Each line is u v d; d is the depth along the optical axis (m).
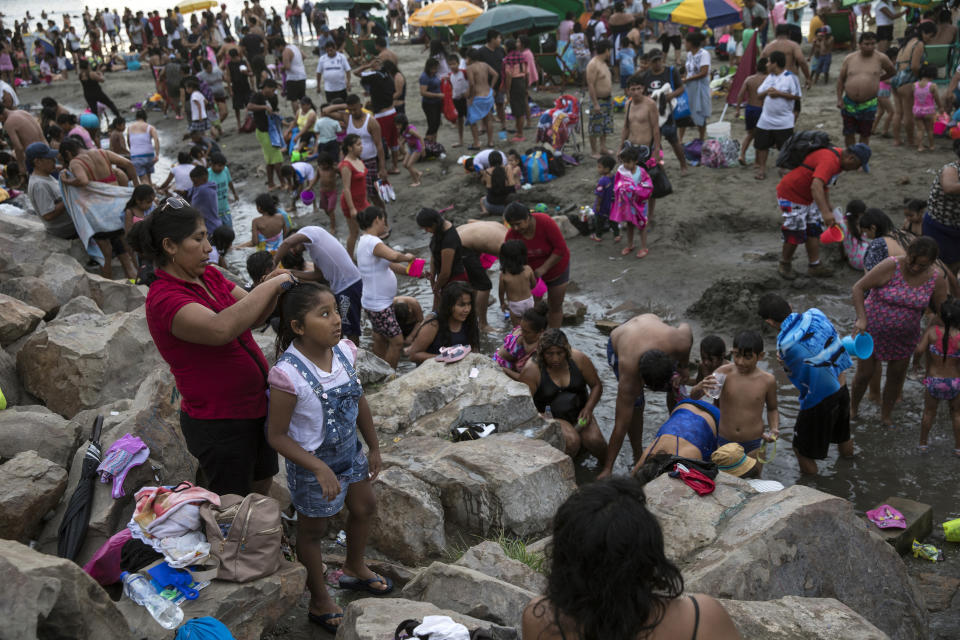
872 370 6.46
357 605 3.66
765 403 5.95
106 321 6.47
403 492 4.95
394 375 7.44
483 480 5.09
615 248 10.71
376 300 8.00
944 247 7.79
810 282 9.02
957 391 5.89
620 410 6.16
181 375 3.69
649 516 2.00
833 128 14.13
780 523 4.05
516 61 15.27
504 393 6.19
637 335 6.13
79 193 9.86
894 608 4.25
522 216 8.00
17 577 2.71
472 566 4.31
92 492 4.23
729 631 2.09
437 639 3.19
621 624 1.96
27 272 8.02
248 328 3.46
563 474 5.32
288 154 17.08
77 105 26.58
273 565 3.57
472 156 14.18
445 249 8.29
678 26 20.66
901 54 12.55
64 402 5.96
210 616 3.31
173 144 20.27
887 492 5.75
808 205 8.72
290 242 5.34
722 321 8.47
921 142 12.39
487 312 9.49
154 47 29.31
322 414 3.56
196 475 4.83
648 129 11.08
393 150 14.76
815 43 17.59
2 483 4.12
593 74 13.66
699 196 11.78
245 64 19.95
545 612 2.14
